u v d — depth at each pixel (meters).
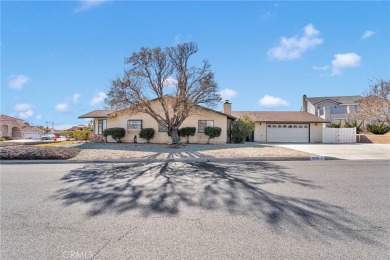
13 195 5.95
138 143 21.94
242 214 4.55
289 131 29.53
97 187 6.71
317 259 3.04
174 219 4.34
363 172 8.81
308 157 13.02
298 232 3.78
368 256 3.10
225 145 20.03
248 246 3.36
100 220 4.31
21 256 3.15
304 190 6.22
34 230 3.91
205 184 6.94
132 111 18.22
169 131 19.20
